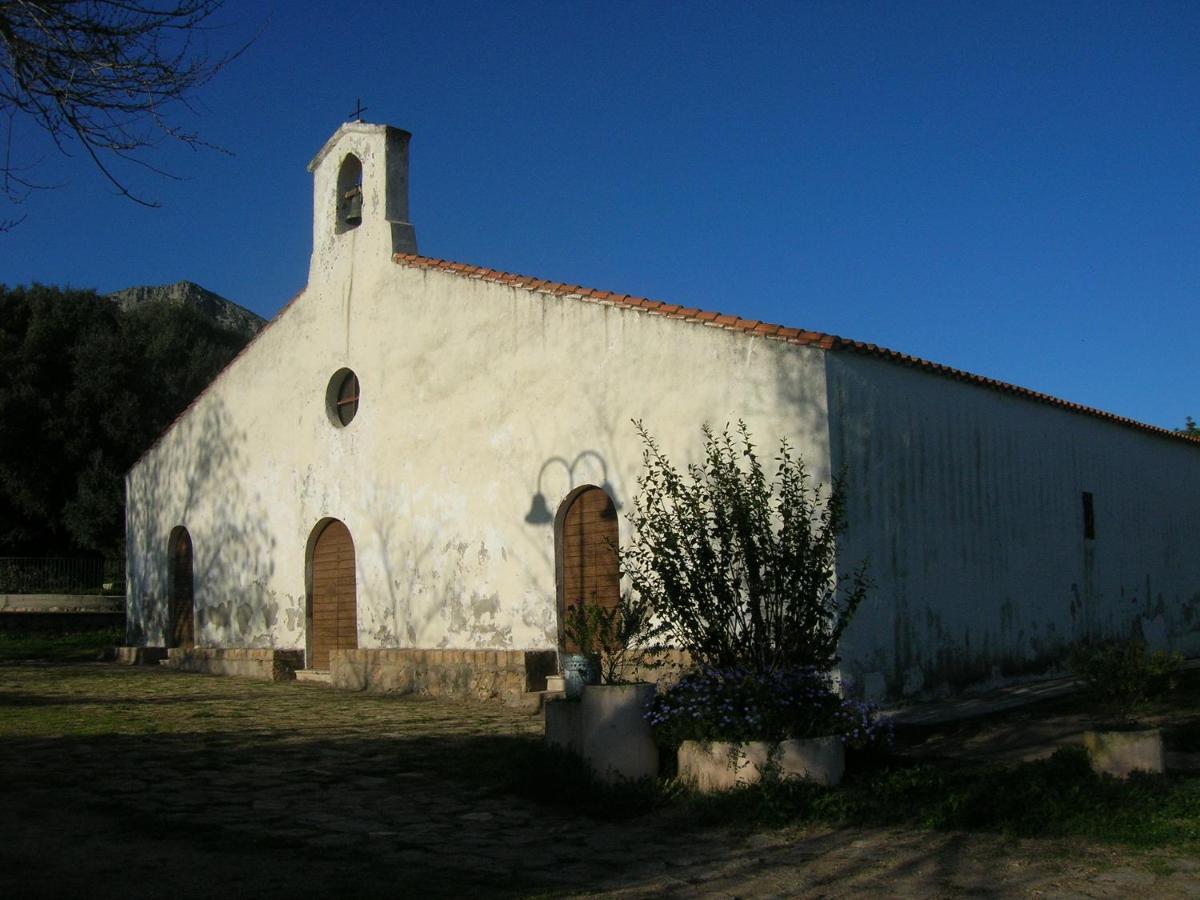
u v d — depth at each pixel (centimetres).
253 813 809
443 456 1678
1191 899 598
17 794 859
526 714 1360
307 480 1941
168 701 1523
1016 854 697
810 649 959
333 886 624
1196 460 2220
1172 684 939
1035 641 1557
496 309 1614
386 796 884
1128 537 1894
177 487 2284
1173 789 820
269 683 1812
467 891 625
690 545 972
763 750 838
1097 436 1833
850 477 1216
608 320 1441
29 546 3462
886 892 627
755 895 627
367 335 1847
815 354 1211
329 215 1958
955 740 1079
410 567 1717
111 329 3684
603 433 1428
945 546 1374
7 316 3575
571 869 684
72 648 2491
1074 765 845
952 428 1424
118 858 677
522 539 1535
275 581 1989
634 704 888
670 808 837
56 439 3362
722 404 1288
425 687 1575
